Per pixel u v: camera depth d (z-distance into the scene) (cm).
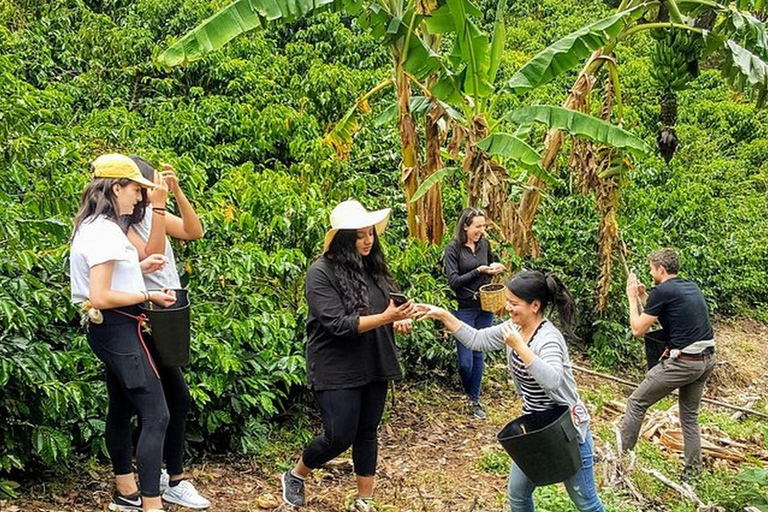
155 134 816
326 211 573
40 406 403
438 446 577
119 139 703
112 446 384
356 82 1080
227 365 462
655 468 581
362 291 400
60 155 509
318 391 404
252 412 525
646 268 959
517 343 351
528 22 2220
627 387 844
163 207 366
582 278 905
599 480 530
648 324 571
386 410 609
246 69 1038
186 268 500
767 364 1081
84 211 346
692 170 1667
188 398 398
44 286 420
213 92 1032
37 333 439
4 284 398
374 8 626
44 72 918
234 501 438
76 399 391
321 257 408
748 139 2058
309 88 1034
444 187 869
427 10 694
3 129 451
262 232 560
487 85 680
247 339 492
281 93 1032
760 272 1346
